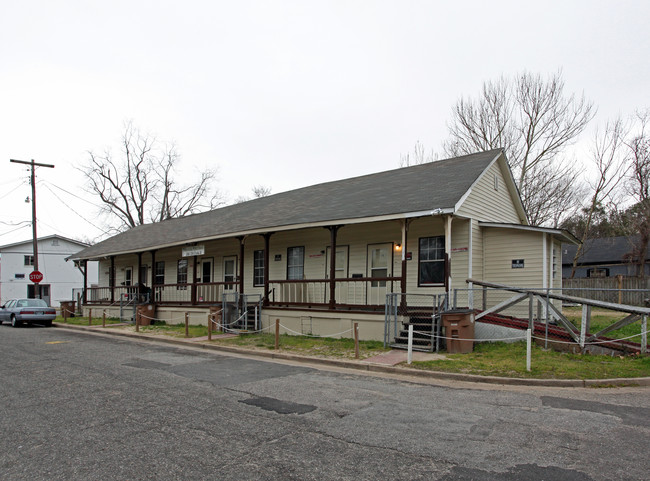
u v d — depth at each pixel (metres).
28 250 42.31
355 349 11.02
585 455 4.74
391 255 14.88
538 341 11.45
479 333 12.43
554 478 4.20
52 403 6.91
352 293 15.60
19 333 18.08
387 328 11.98
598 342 10.38
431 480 4.16
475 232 14.41
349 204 15.10
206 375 9.09
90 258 27.20
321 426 5.72
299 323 14.90
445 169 16.47
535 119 28.58
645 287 24.64
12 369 9.80
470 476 4.25
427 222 14.32
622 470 4.37
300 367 10.04
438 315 11.23
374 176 19.84
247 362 10.73
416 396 7.30
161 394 7.45
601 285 25.97
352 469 4.40
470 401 6.96
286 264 18.03
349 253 15.95
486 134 30.11
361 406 6.68
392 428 5.64
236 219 20.30
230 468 4.43
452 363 9.52
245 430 5.57
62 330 19.56
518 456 4.72
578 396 7.27
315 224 14.10
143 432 5.51
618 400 7.00
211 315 15.71
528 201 28.97
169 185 49.06
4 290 40.81
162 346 13.76
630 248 32.69
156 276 25.48
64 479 4.22
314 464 4.52
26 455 4.82
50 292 43.34
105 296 25.86
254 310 15.95
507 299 13.03
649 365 9.04
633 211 29.83
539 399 7.07
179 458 4.69
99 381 8.51
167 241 21.33
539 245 13.79
